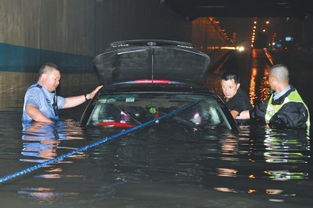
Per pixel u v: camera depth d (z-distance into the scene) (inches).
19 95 474.3
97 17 808.9
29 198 116.0
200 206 111.8
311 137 205.0
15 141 190.5
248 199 117.7
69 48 662.5
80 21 713.6
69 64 660.1
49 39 579.8
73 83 677.9
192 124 209.8
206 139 191.2
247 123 239.9
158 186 127.9
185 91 223.0
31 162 154.6
